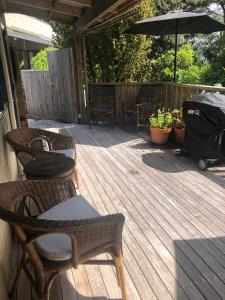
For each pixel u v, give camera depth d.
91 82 7.00
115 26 6.48
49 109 8.06
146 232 2.54
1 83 3.34
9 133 2.95
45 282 1.60
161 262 2.18
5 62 3.55
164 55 8.77
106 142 5.29
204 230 2.55
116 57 6.82
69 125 6.77
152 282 1.99
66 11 4.59
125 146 5.02
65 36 7.74
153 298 1.87
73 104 6.89
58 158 2.65
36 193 1.95
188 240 2.42
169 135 4.85
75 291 1.92
